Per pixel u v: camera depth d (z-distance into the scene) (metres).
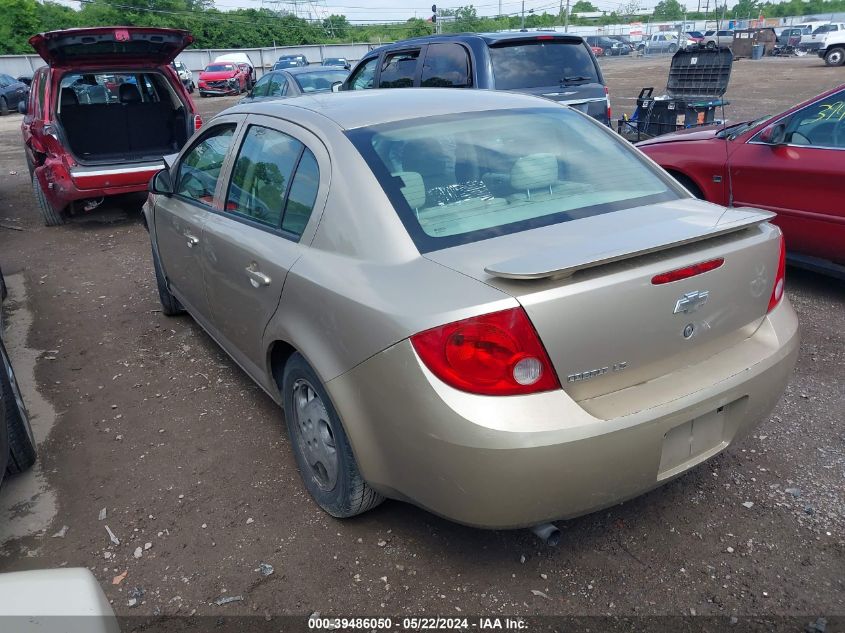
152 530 2.87
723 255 2.36
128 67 8.04
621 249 2.12
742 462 3.12
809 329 4.50
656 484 2.32
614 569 2.53
